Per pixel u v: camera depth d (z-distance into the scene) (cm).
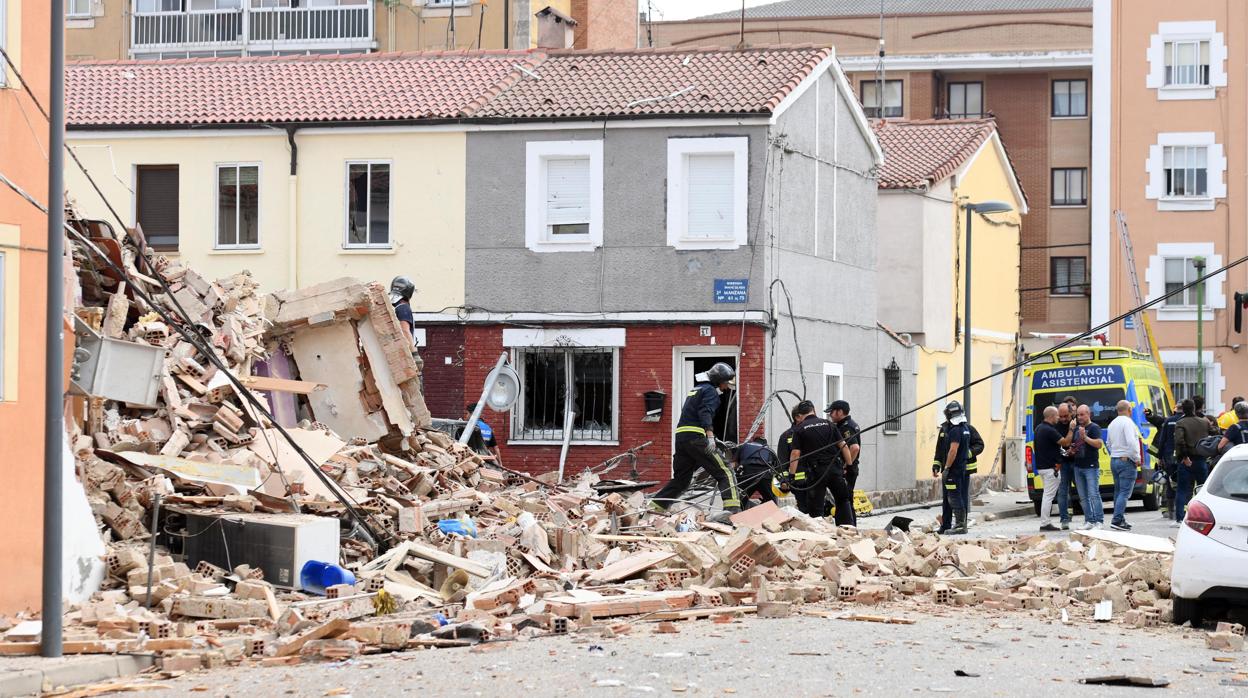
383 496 3266
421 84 6394
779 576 3006
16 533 2548
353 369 4225
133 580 2619
